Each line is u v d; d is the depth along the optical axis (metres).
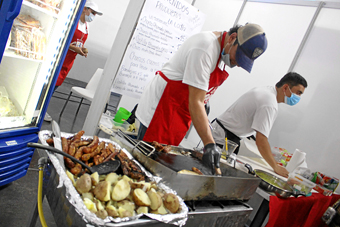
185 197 1.17
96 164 1.04
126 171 1.07
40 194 0.99
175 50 2.41
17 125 1.57
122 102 4.07
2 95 1.55
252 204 2.12
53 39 1.53
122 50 1.97
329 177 2.33
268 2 3.35
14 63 1.60
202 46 1.50
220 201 1.43
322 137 2.77
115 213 0.80
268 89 2.34
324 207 2.12
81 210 0.73
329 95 2.77
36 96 1.61
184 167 1.33
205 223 1.26
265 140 2.21
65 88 5.28
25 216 1.55
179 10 2.28
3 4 1.13
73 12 1.50
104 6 5.62
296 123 2.98
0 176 1.53
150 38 2.20
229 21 3.71
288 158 2.65
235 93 3.57
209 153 1.33
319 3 2.92
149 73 2.33
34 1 1.31
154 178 1.10
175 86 1.72
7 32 1.19
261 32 1.45
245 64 1.48
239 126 2.41
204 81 1.49
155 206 0.91
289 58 3.11
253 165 2.30
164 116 1.79
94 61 5.95
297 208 1.84
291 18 3.14
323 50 2.86
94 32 5.75
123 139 1.40
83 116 3.98
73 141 1.08
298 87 2.29
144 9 2.06
